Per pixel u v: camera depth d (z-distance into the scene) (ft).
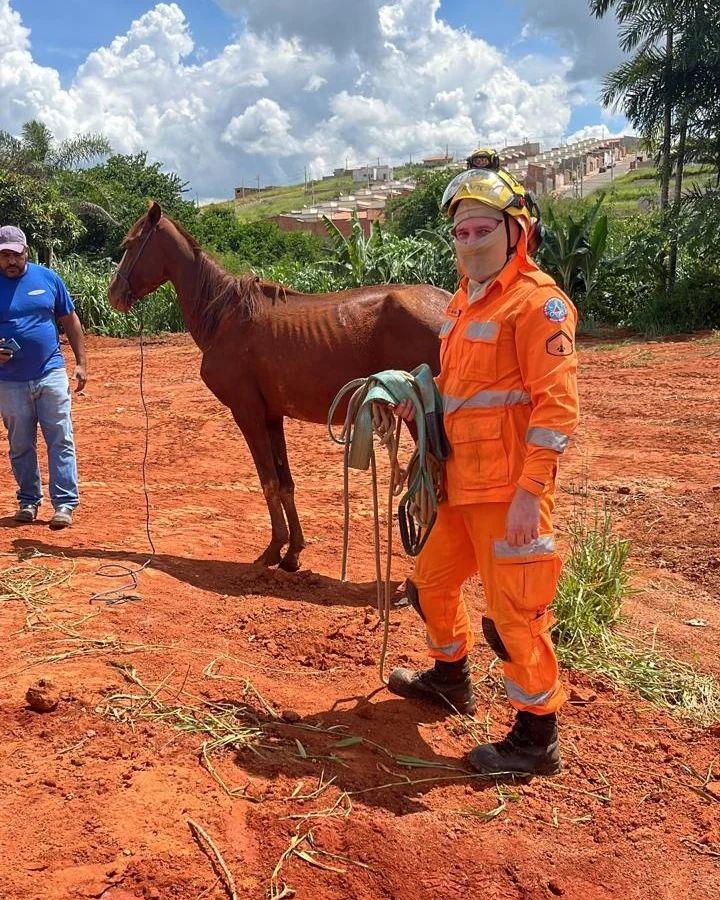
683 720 13.80
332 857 9.76
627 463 28.78
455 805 11.01
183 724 11.99
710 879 10.24
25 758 10.87
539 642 11.37
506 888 9.78
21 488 21.61
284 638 15.48
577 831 10.83
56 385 20.97
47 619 15.06
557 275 69.51
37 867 8.96
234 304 18.52
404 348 17.43
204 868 9.27
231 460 31.60
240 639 15.31
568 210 108.88
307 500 25.85
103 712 12.04
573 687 14.57
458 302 11.71
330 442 34.45
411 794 11.13
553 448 10.39
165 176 165.78
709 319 63.00
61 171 111.86
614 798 11.59
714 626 17.07
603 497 24.84
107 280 79.77
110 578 17.35
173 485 27.58
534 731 11.74
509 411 10.94
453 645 13.01
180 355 62.03
